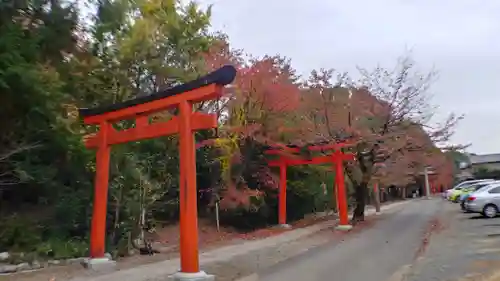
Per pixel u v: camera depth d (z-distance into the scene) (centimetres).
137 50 1560
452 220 2280
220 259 1289
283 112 2183
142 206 1554
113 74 1502
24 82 1000
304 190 2884
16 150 1112
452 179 6788
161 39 1667
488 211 2328
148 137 1102
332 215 3272
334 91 2300
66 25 1198
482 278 898
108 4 1402
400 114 2294
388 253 1311
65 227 1364
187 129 1002
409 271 1009
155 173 1717
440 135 2378
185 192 977
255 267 1145
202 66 1878
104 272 1105
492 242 1426
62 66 1261
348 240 1688
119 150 1493
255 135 2191
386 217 2761
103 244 1186
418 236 1709
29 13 1134
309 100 2292
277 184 2500
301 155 2408
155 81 1709
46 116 1133
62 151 1274
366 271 1033
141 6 1631
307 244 1620
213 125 967
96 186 1207
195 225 973
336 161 2266
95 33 1357
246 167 2356
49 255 1223
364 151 2377
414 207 3903
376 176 3003
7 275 1035
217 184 2281
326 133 2286
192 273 942
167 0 1723
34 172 1201
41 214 1297
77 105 1363
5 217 1209
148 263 1249
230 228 2481
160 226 2150
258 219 2666
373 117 2272
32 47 1080
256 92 2097
